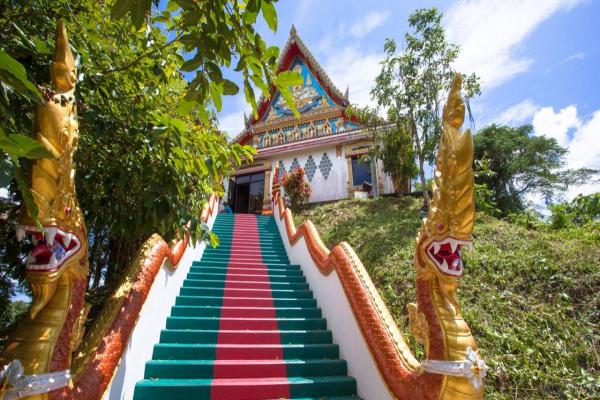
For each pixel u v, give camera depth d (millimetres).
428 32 11445
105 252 8188
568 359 4543
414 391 2488
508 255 6945
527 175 23484
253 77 2453
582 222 9070
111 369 2678
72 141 1948
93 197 3912
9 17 2561
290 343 4988
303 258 8062
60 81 1959
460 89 2377
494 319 5332
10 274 4891
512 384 4262
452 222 2227
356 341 4164
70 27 2984
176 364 4047
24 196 1568
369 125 13031
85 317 2129
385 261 7719
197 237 4645
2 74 1417
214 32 2127
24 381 1622
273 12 2076
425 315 2383
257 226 13109
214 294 6438
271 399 3834
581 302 5527
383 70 12000
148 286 3859
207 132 3711
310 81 20078
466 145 2244
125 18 3113
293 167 18719
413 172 13070
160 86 3738
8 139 1281
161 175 3691
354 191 16109
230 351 4535
